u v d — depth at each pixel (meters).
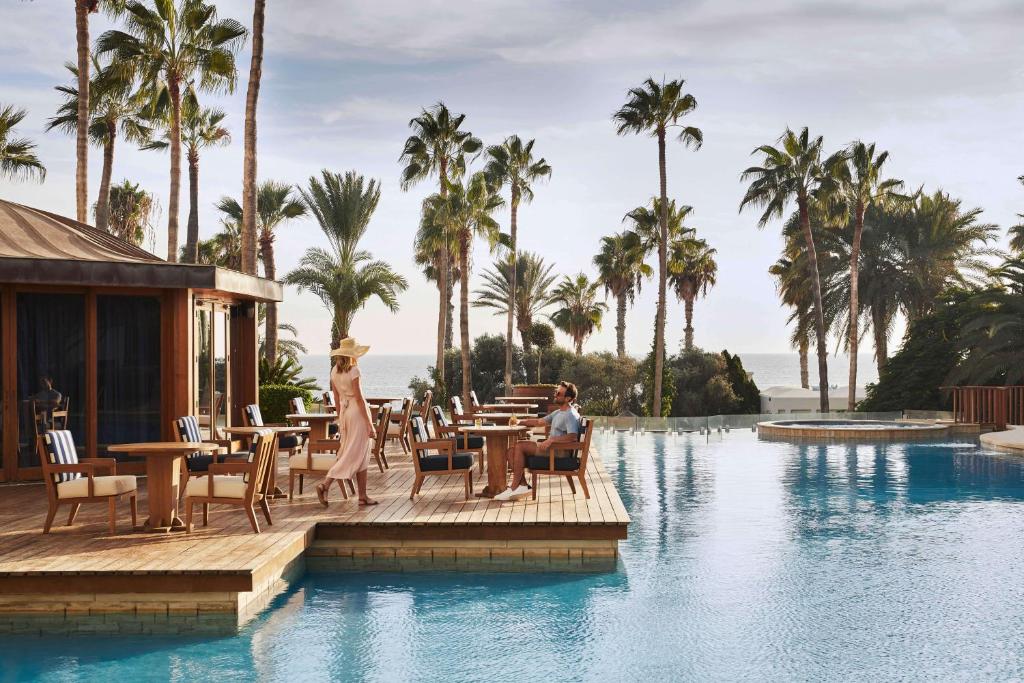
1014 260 30.58
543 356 43.75
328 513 9.89
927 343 33.56
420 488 12.02
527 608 7.57
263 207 36.22
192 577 7.19
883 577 8.77
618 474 17.20
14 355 12.14
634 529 11.39
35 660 6.25
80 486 8.67
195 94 26.73
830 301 39.88
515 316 44.72
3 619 7.21
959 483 15.92
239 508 10.35
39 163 31.39
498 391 42.81
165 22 24.33
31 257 11.43
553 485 12.27
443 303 34.25
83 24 22.14
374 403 18.28
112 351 12.52
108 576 7.20
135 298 12.59
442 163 32.94
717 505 13.38
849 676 5.92
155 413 12.68
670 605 7.70
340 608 7.58
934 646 6.58
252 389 15.67
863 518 12.24
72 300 12.38
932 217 38.78
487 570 9.05
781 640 6.72
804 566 9.23
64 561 7.51
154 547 8.09
